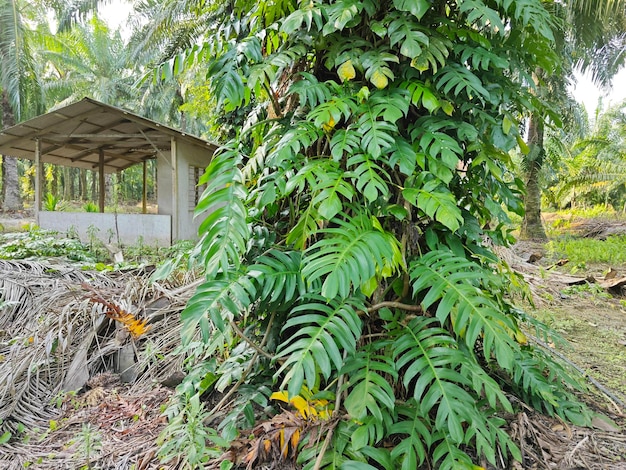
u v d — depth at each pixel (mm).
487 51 1419
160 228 7547
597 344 2686
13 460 1558
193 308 1168
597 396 1918
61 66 17078
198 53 1611
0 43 10609
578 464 1350
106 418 1838
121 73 19672
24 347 2318
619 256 6074
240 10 1876
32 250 4871
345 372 1251
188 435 1313
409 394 1453
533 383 1570
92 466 1495
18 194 13336
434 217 1404
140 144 8938
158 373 2154
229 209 1255
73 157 10055
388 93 1387
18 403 1934
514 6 1472
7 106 11945
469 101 1513
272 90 1763
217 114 4414
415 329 1323
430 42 1364
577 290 4266
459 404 1116
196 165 8336
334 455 1211
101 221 7754
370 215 1363
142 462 1465
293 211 1644
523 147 1595
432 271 1278
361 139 1323
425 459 1326
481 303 1196
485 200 1567
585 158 13180
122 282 3158
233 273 1274
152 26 8141
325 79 1686
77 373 2156
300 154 1524
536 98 1701
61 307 2629
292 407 1569
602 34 6730
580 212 13969
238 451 1375
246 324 1762
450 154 1328
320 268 1099
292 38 1554
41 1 11648
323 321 1176
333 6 1334
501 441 1287
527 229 8461
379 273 1234
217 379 1742
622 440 1493
